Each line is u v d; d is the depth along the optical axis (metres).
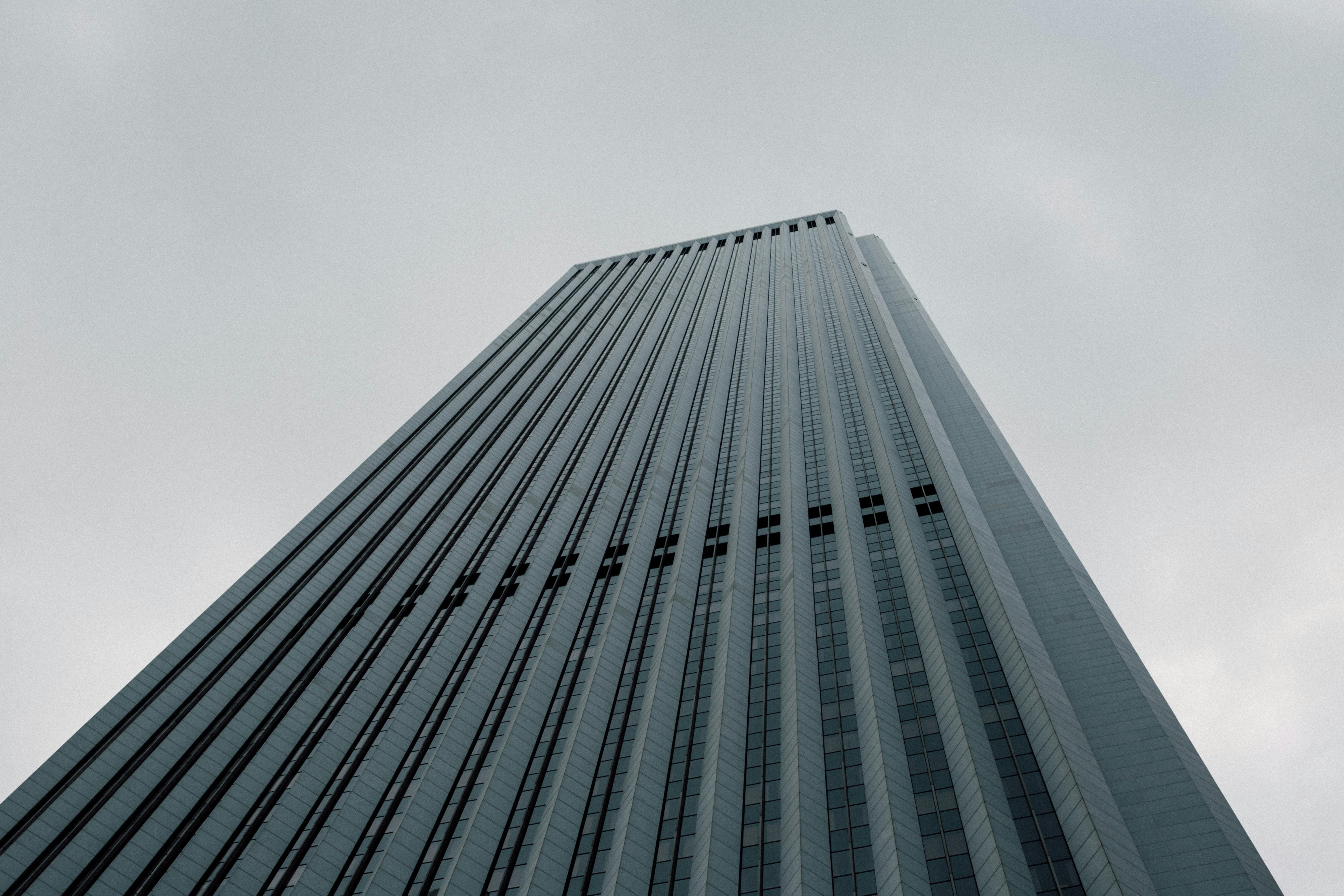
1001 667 48.38
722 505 75.62
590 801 46.06
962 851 37.72
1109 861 34.25
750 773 45.31
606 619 63.09
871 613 55.19
